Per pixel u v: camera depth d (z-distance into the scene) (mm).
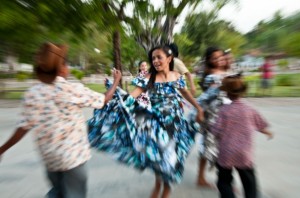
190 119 4262
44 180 4883
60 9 11766
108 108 3707
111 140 3658
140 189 4500
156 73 3924
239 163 3396
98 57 35469
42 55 2691
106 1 12281
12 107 13141
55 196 2963
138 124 3725
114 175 5039
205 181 4500
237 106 3473
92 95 2871
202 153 4195
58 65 2701
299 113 10945
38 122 2670
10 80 30719
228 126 3432
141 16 15688
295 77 25078
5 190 4543
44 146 2707
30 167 5461
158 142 3701
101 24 12469
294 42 26469
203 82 4383
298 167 5383
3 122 9680
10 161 5785
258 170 5238
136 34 16578
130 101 3705
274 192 4395
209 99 4047
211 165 4062
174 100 3934
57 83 2709
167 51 3912
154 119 3791
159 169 3600
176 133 3848
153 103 3887
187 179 4789
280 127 8539
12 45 18891
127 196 4281
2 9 11344
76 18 12219
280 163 5586
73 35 13406
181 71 4805
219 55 4320
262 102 13961
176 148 3773
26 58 19859
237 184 4555
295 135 7594
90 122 3736
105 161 5699
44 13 11602
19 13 11586
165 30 17453
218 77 4105
